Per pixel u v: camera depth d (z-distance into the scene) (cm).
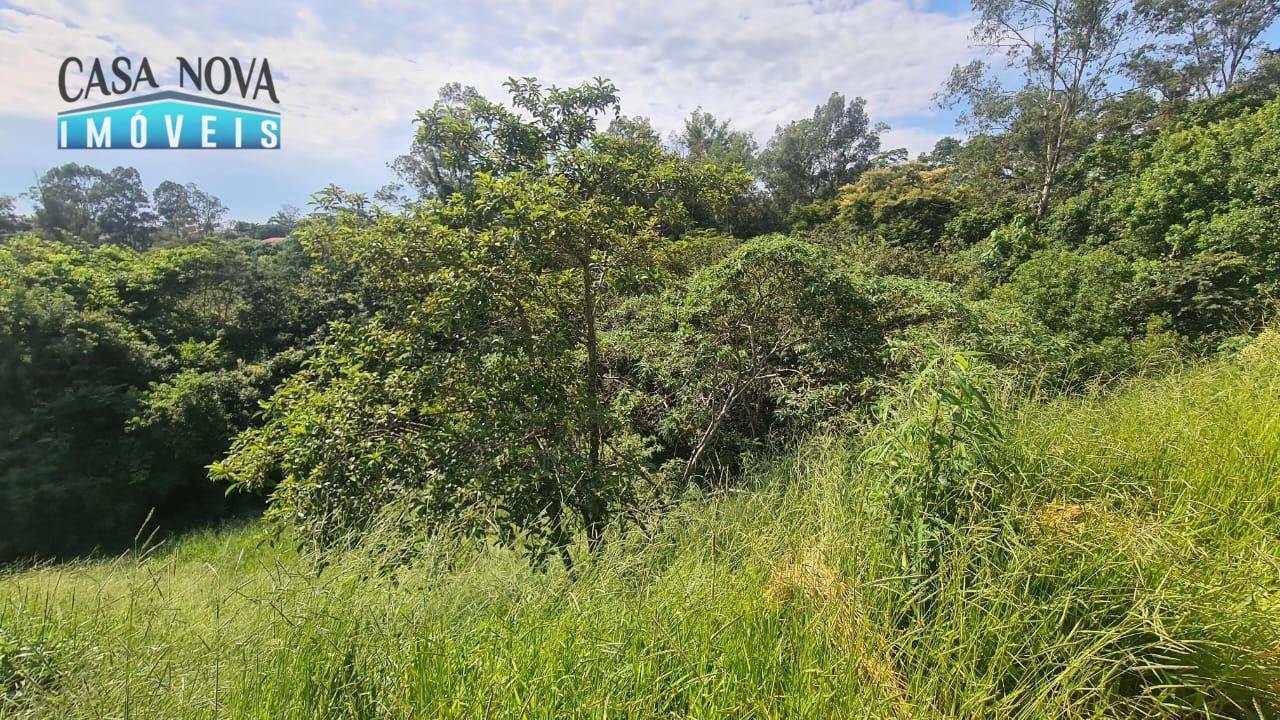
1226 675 137
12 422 1090
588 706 144
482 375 398
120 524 1157
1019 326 561
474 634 177
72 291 1469
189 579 246
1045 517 186
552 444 397
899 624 175
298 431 363
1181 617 143
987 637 154
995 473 203
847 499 223
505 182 392
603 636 167
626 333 673
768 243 596
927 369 209
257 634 185
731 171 513
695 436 549
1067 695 131
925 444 197
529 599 195
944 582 167
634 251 450
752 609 171
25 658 192
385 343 418
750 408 610
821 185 3372
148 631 201
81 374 1212
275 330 1728
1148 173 1302
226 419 1303
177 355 1510
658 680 148
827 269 595
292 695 161
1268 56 2244
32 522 1056
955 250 1675
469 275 402
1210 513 194
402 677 159
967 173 2227
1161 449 234
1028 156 2019
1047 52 1769
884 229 2211
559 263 452
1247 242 818
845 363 560
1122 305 761
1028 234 1426
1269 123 1118
